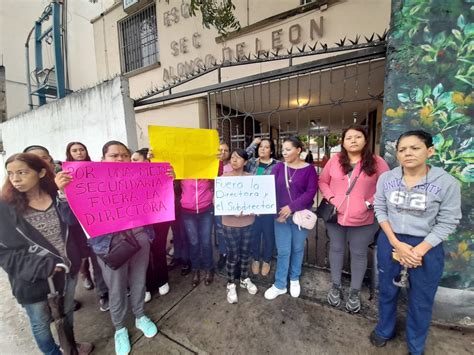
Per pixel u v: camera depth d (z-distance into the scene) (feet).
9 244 4.06
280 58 7.34
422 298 4.67
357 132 5.77
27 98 26.76
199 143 6.45
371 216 5.98
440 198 4.33
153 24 18.35
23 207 4.16
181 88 16.46
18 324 6.61
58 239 4.56
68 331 4.92
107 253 5.05
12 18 25.59
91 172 4.78
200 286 7.95
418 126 5.73
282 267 7.06
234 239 6.85
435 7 5.26
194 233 7.63
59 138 13.62
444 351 5.33
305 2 12.44
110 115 10.87
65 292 4.80
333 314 6.46
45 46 26.78
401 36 5.58
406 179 4.72
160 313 6.75
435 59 5.42
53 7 14.97
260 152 8.63
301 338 5.74
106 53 21.21
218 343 5.71
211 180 7.73
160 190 5.74
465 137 5.43
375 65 10.29
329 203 6.33
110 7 20.02
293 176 6.68
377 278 6.84
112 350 5.63
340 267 6.63
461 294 5.88
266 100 15.61
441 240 4.35
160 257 7.39
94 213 4.80
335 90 13.85
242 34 13.98
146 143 17.83
